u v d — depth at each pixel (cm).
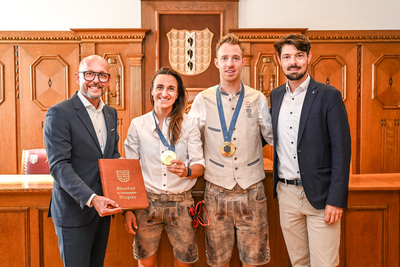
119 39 433
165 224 176
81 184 142
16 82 439
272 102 181
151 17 435
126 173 155
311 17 437
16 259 199
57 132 147
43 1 430
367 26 439
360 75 445
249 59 439
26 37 432
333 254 163
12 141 445
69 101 157
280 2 435
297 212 169
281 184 176
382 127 451
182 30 440
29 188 194
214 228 175
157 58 439
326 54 441
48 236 199
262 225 175
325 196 160
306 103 164
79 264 151
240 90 183
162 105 167
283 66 167
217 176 174
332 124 157
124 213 174
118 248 202
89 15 433
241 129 177
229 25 436
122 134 445
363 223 201
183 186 171
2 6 429
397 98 449
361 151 452
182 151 173
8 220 198
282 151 173
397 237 200
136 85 438
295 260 178
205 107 184
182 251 173
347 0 436
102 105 169
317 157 161
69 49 439
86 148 154
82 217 151
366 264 202
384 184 202
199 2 433
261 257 175
